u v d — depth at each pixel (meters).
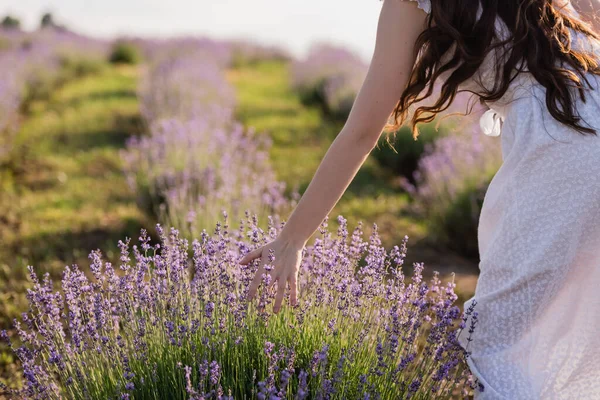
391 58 1.81
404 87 1.86
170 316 2.16
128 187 6.92
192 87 11.02
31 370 2.00
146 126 9.85
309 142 10.14
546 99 1.78
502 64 1.81
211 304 2.01
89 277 4.21
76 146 9.04
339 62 15.65
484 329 1.89
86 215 5.93
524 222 1.82
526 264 1.81
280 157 8.88
